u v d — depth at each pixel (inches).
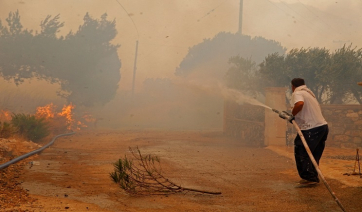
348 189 224.1
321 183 243.6
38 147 453.7
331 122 550.6
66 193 209.5
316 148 242.5
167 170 301.4
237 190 228.8
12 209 167.5
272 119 521.3
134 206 187.0
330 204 193.6
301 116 236.4
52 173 273.9
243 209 185.3
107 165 321.4
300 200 202.8
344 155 429.1
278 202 199.3
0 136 458.0
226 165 334.0
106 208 181.2
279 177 273.9
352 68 645.9
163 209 182.7
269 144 521.3
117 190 221.6
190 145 535.5
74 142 586.9
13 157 345.1
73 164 326.3
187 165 331.3
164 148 486.6
